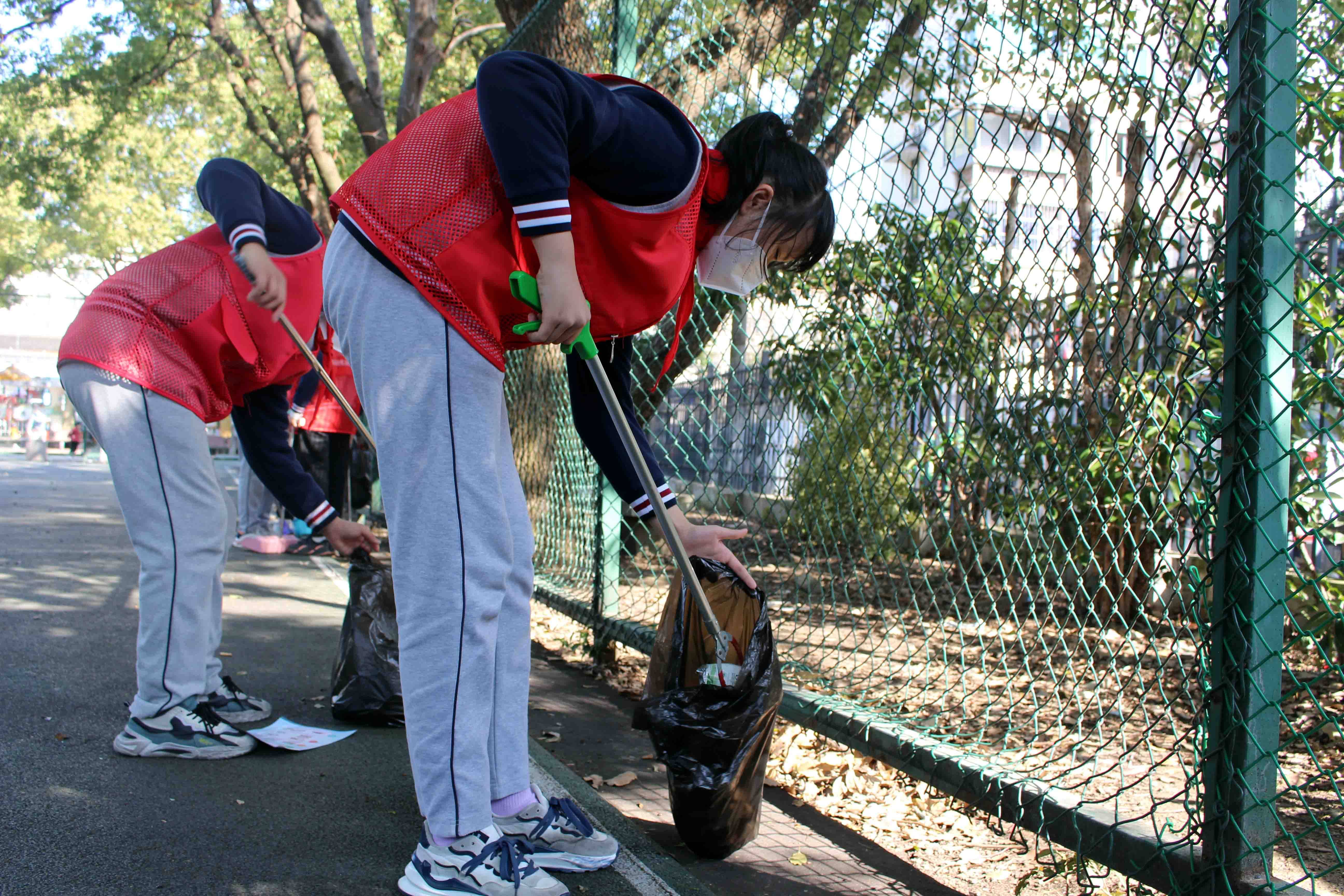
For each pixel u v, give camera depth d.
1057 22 2.14
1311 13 1.58
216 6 12.23
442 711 1.77
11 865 1.83
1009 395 2.95
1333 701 3.09
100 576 5.41
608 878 1.94
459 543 1.75
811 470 3.63
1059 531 2.61
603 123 1.62
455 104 1.79
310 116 10.84
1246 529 1.51
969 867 2.11
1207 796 1.56
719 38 3.42
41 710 2.83
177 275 2.52
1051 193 2.91
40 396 36.06
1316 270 1.52
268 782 2.37
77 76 13.95
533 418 4.75
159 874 1.83
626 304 1.80
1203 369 2.02
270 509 6.86
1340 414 1.93
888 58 2.75
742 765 1.99
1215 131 1.62
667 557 4.68
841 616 4.21
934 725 2.55
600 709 3.30
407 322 1.72
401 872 1.90
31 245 31.56
